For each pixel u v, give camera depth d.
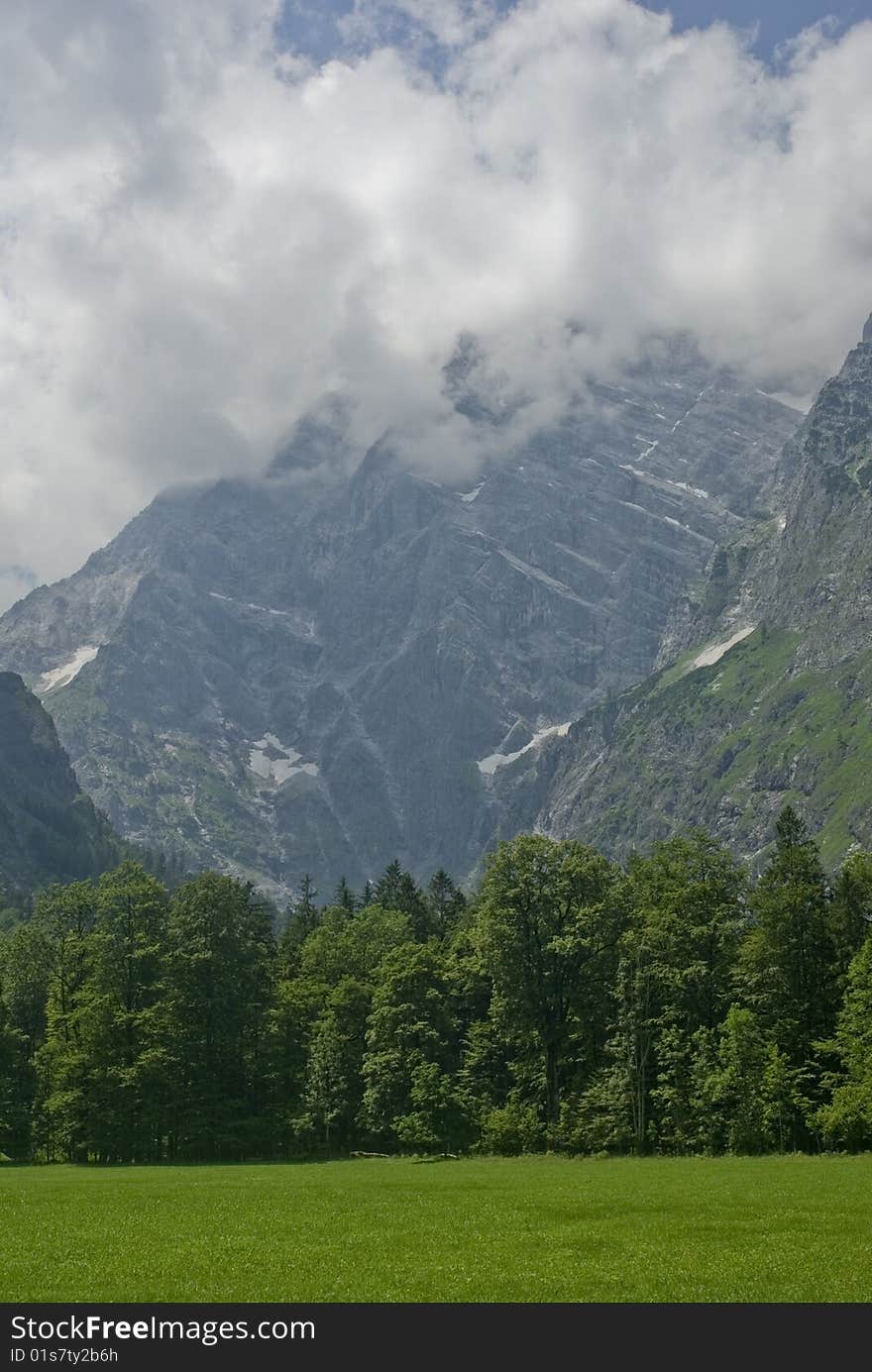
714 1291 40.16
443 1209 63.38
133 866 131.50
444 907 181.25
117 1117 114.69
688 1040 106.94
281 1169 101.88
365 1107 120.88
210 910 125.50
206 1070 120.25
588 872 117.62
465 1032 129.62
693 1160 96.81
